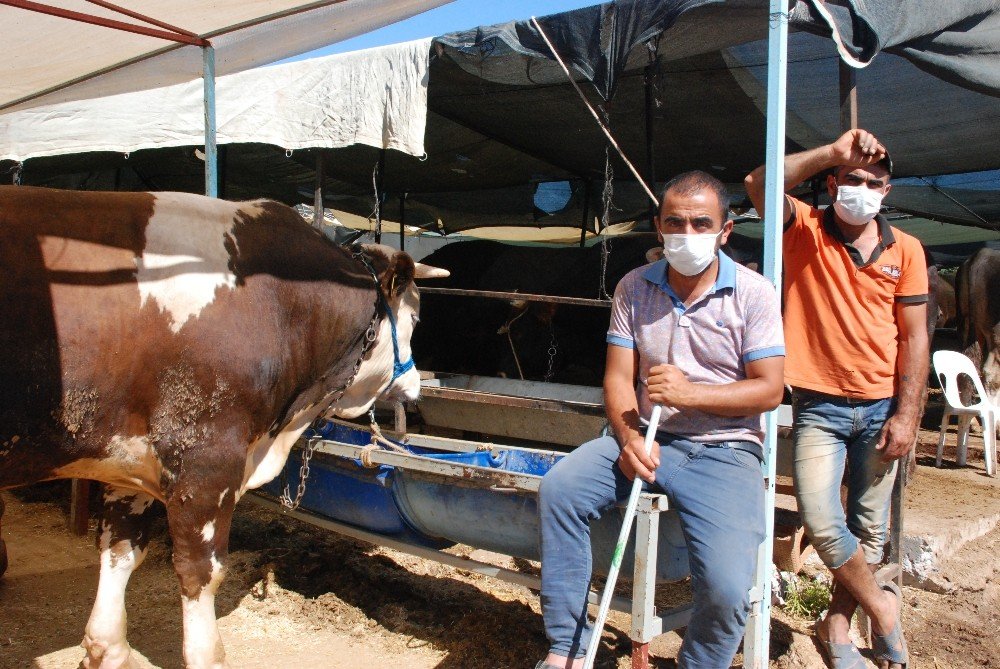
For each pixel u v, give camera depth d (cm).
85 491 497
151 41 418
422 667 350
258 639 371
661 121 692
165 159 850
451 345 774
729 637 256
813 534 327
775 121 303
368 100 501
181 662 349
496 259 781
